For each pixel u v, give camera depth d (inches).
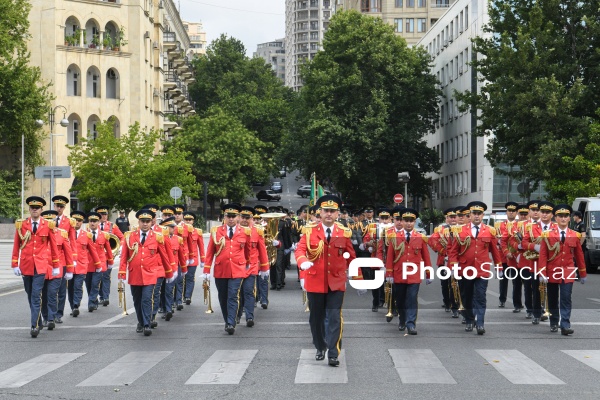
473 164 2938.0
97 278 789.9
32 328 611.2
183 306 820.6
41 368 473.1
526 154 1756.9
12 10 2385.6
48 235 634.2
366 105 2721.5
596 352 521.0
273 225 917.2
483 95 1834.4
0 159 2652.6
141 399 381.7
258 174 3720.5
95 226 824.9
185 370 458.6
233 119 3673.7
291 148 2928.2
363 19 2787.9
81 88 2709.2
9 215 2472.9
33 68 2417.6
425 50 2950.3
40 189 2610.7
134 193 2240.4
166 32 3437.5
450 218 773.3
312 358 497.0
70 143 2701.8
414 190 2955.2
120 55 2792.8
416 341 574.6
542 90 1654.8
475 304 617.0
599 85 1739.7
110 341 585.0
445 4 4960.6
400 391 393.4
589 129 1648.6
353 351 526.9
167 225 757.3
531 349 535.2
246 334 614.5
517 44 1716.3
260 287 792.3
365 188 2797.7
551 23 1728.6
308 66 2859.3
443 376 433.7
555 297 622.2
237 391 396.8
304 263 462.9
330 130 2618.1
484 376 434.3
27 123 2400.3
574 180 1641.2
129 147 2287.2
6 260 1534.2
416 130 2770.7
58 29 2650.1
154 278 621.6
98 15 2755.9
